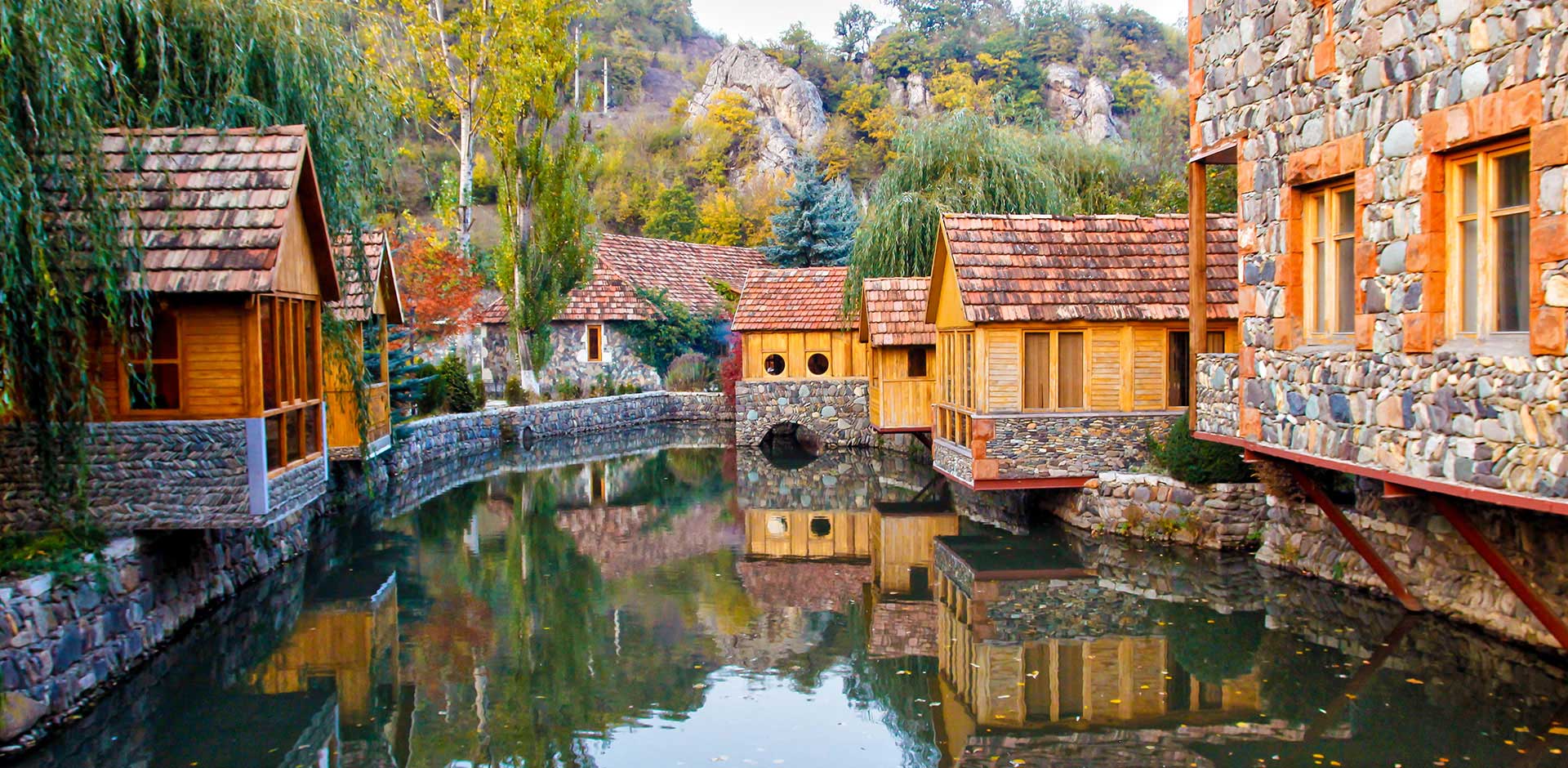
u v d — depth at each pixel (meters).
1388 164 8.55
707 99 73.94
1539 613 8.62
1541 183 7.00
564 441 30.64
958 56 78.88
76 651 8.88
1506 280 7.66
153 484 9.68
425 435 24.69
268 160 10.10
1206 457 14.49
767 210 54.44
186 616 11.24
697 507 20.22
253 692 9.91
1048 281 15.80
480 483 23.00
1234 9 10.95
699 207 57.22
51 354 8.79
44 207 8.80
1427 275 8.09
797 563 15.50
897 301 22.39
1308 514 12.82
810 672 10.55
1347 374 9.14
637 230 56.25
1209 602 12.07
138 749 8.48
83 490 9.15
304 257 11.41
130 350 9.64
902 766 8.10
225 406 9.74
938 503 20.12
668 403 36.56
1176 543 14.64
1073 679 9.88
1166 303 15.67
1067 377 15.84
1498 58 7.36
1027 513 17.52
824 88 77.31
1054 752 8.25
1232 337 15.88
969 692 9.55
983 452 15.58
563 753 8.50
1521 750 7.69
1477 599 9.96
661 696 9.82
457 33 33.38
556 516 19.20
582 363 35.88
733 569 15.11
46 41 8.41
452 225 31.56
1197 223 11.98
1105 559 14.34
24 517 9.42
